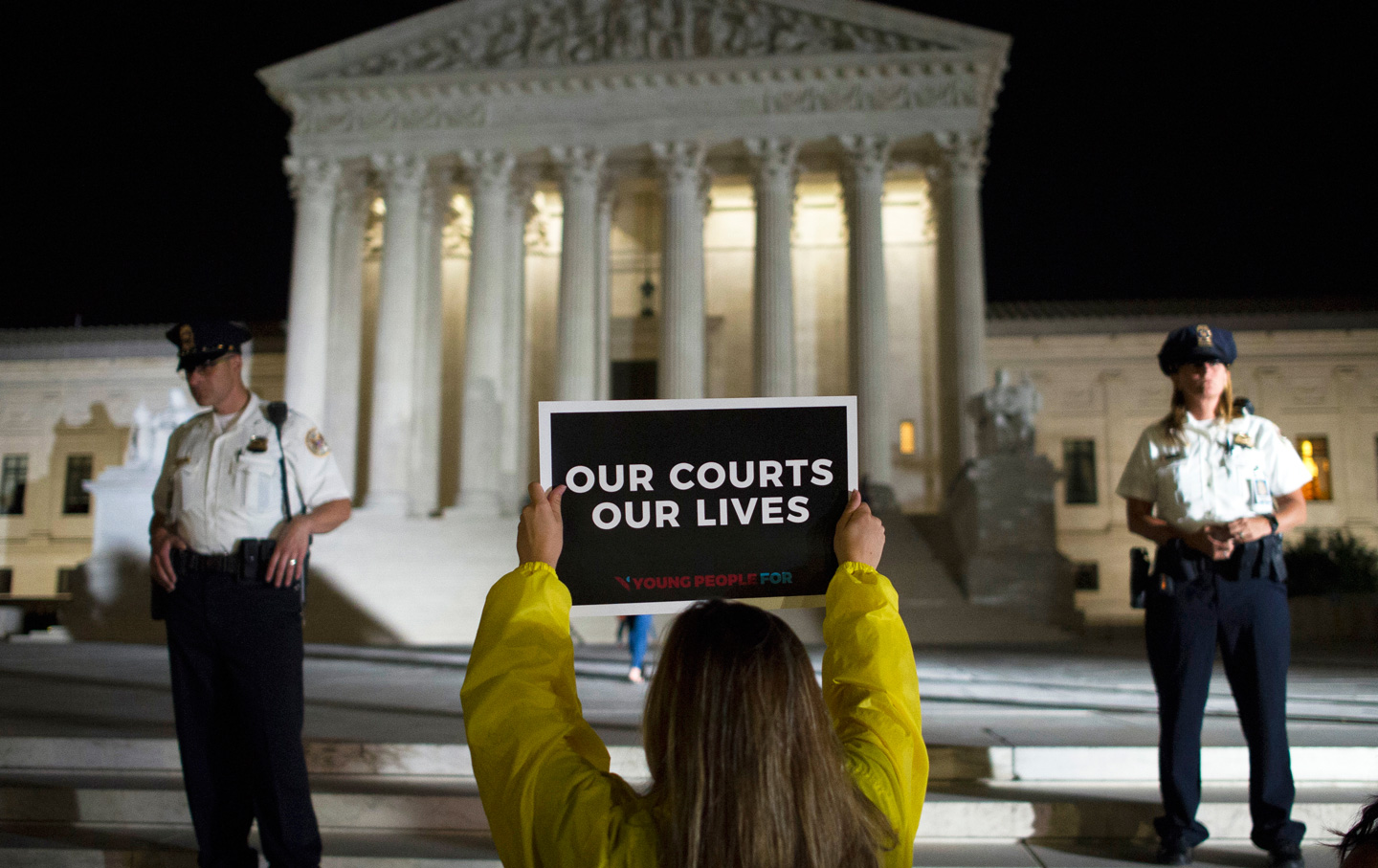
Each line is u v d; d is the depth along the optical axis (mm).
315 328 29844
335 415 31422
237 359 5031
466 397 29359
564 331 29219
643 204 37156
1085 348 38344
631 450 2639
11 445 41562
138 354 41531
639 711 7738
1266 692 4766
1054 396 38344
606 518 2623
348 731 6594
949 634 19672
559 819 1896
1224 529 4777
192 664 4730
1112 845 5156
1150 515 5172
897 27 29266
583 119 30031
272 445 4887
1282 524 4953
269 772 4598
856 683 2213
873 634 2262
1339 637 19031
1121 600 36844
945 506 25625
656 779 1930
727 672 1844
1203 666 4848
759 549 2641
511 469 31172
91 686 9883
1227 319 38375
